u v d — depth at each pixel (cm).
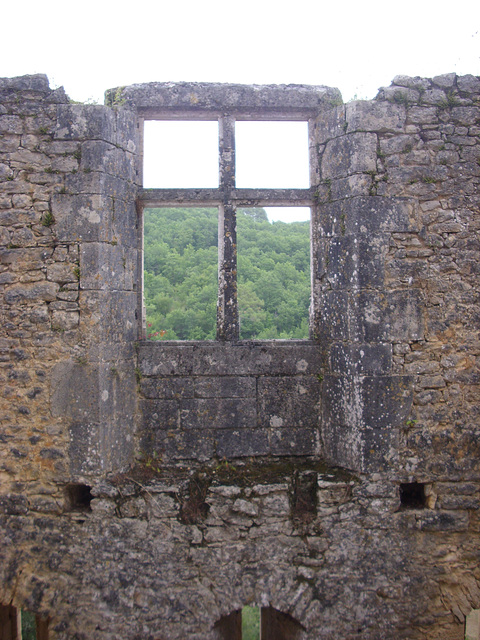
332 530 525
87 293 527
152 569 521
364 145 543
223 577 522
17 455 538
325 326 577
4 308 538
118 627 512
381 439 531
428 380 540
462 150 552
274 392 578
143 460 573
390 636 515
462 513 538
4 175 538
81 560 523
